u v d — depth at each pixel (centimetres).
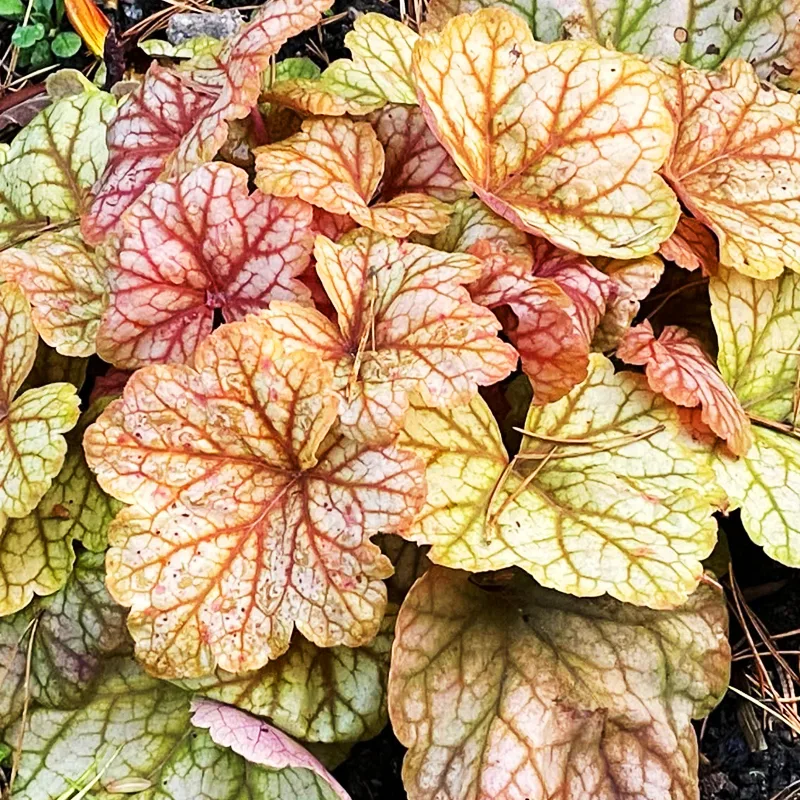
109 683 36
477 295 33
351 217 34
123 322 34
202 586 32
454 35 35
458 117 35
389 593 36
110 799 35
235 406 32
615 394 35
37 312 36
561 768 33
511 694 33
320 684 35
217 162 33
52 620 36
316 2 33
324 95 36
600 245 35
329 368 31
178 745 36
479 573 35
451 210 36
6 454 34
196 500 32
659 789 33
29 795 35
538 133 36
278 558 32
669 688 35
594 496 33
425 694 33
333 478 32
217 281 34
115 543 32
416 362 31
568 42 35
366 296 33
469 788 32
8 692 36
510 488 34
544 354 33
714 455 35
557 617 35
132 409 32
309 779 35
